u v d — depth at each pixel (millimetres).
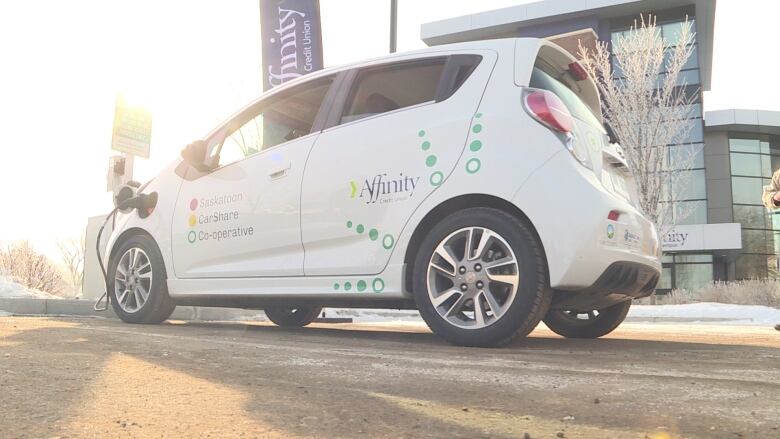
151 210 5160
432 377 2396
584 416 1765
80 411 1784
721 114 28984
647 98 18594
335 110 4258
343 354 3057
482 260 3404
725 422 1689
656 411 1824
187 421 1685
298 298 4145
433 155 3656
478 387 2197
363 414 1774
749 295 16328
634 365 2773
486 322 3365
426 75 3945
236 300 4566
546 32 26938
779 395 2059
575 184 3270
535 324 3322
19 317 5777
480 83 3695
